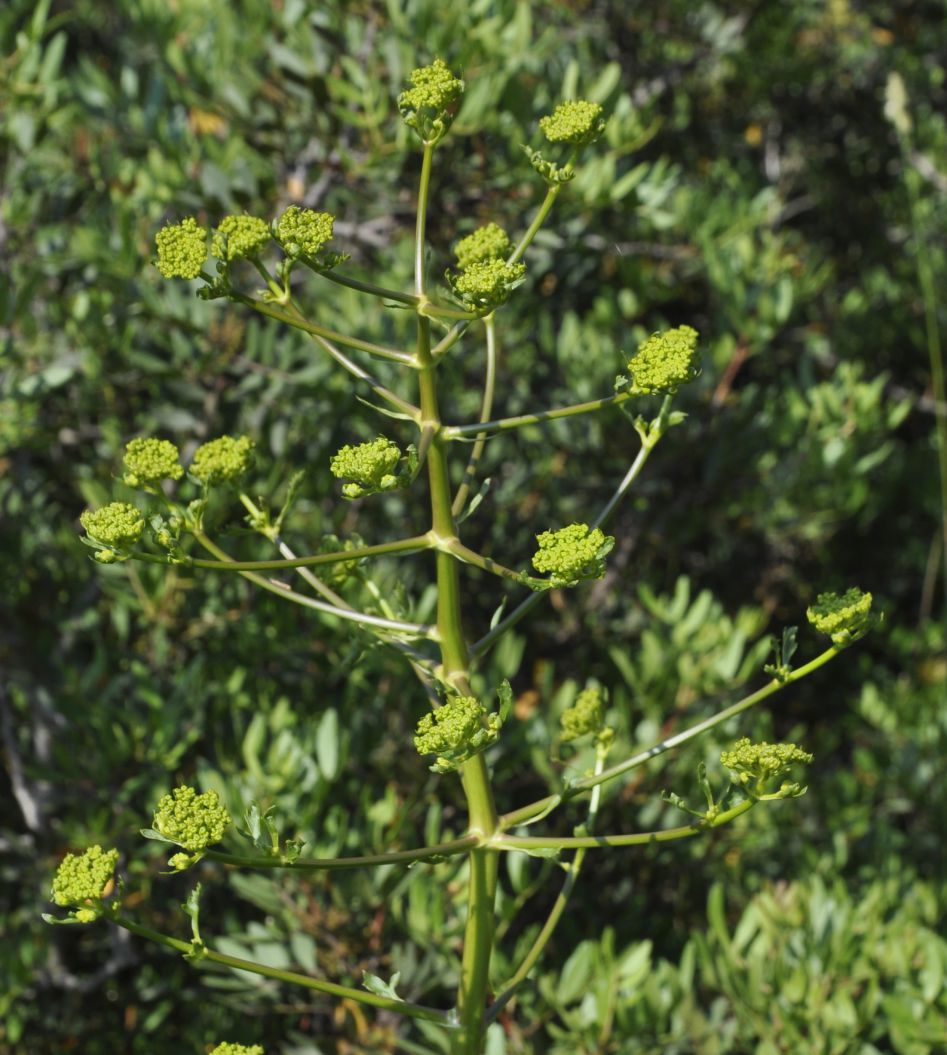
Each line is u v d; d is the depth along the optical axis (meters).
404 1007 1.88
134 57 5.56
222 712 4.29
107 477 4.68
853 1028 3.20
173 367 4.34
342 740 3.51
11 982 3.99
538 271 5.00
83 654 4.77
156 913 4.20
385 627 2.01
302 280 4.96
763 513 5.56
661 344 1.94
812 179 9.43
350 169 4.47
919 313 8.56
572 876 2.17
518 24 4.61
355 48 4.59
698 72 7.90
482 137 4.59
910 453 8.35
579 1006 3.47
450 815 4.21
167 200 4.50
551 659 5.54
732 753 1.81
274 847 1.72
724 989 3.31
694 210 5.94
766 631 7.51
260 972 1.77
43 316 4.68
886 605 7.78
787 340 7.73
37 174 4.93
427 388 1.90
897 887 4.11
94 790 4.06
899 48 9.21
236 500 4.30
